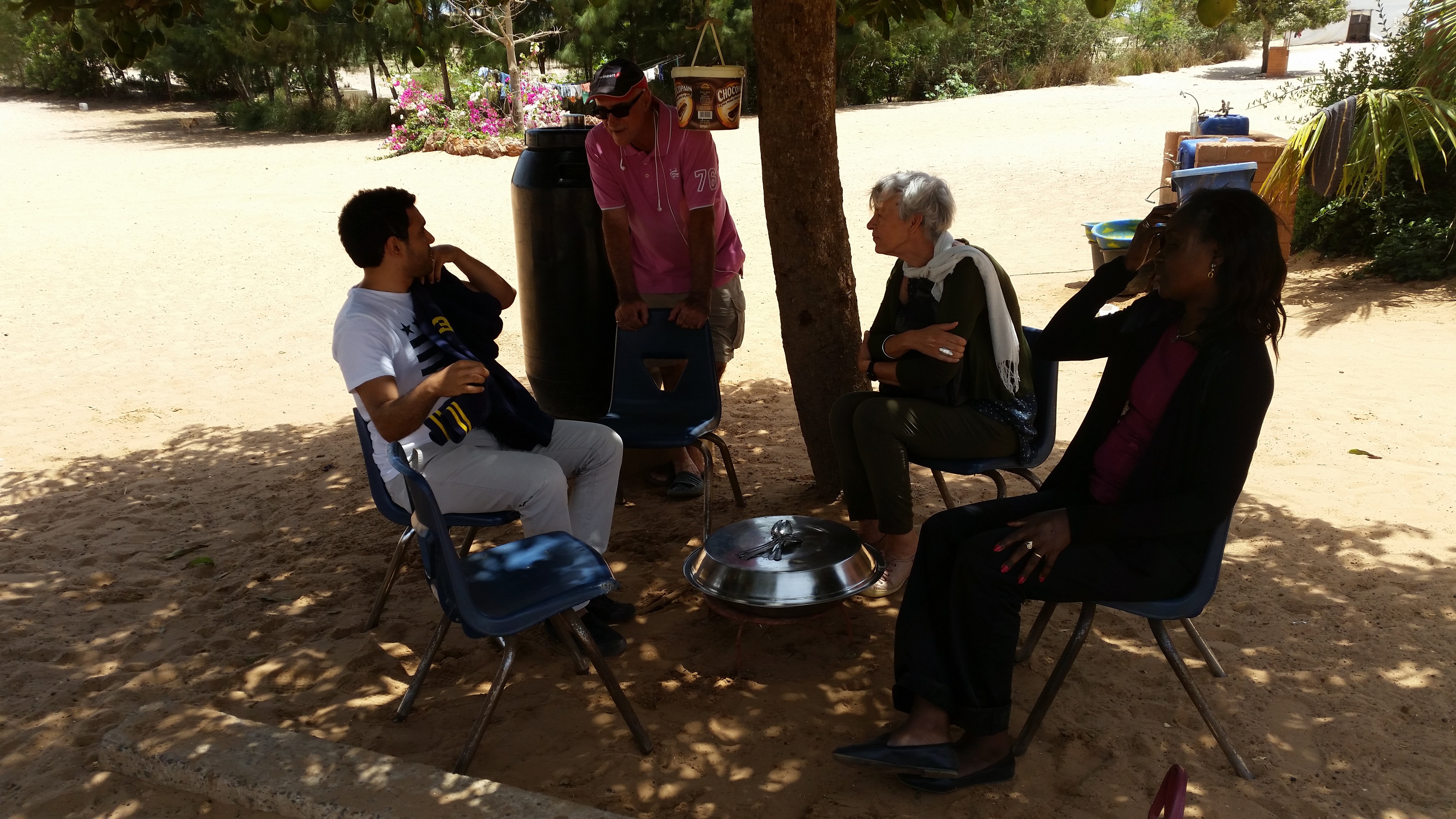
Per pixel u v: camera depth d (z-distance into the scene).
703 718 3.19
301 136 23.97
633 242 4.83
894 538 3.77
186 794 2.87
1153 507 2.63
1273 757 2.89
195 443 6.09
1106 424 2.97
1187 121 17.30
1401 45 9.26
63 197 14.88
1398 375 6.29
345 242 3.31
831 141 4.20
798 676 3.42
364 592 4.12
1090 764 2.90
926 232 3.50
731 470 4.73
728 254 4.84
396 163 17.88
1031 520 2.71
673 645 3.64
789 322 4.48
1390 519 4.38
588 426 3.73
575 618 2.95
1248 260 2.53
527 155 5.11
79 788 2.90
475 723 2.91
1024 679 3.33
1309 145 8.00
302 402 6.87
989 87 26.98
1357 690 3.18
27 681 3.50
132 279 10.21
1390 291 8.20
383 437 3.16
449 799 2.66
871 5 4.43
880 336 3.74
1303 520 4.39
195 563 4.38
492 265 10.83
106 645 3.73
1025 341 3.62
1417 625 3.53
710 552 3.28
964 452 3.56
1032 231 11.35
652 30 22.25
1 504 5.18
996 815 2.70
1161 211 2.98
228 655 3.65
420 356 3.41
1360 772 2.81
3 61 34.53
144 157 19.89
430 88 24.27
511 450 3.56
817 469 4.74
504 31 19.91
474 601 2.87
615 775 2.92
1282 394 6.07
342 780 2.75
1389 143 8.01
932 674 2.75
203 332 8.57
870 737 3.08
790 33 3.96
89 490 5.34
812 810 2.75
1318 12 25.95
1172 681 3.28
